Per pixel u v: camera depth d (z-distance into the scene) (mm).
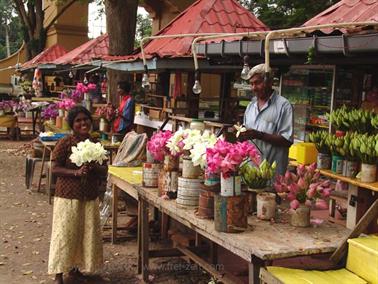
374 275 2930
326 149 5398
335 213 5852
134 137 6293
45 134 8773
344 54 4621
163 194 4332
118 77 10711
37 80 18344
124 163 6156
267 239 3227
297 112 7633
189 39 7668
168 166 4285
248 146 3527
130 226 6426
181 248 5047
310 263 3330
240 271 4672
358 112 5215
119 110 8703
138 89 10422
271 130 4395
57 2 19656
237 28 8812
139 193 4840
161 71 8469
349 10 5559
